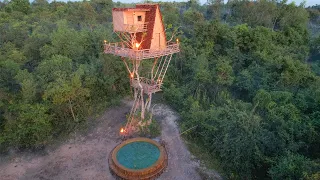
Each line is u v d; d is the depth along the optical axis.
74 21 65.31
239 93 38.56
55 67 33.50
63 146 29.31
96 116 34.81
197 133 30.06
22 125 28.22
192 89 38.22
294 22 57.22
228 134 25.73
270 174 22.44
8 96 30.72
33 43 43.84
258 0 66.50
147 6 27.73
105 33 46.91
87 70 36.47
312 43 54.84
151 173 23.88
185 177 24.47
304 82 35.88
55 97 29.34
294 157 21.64
